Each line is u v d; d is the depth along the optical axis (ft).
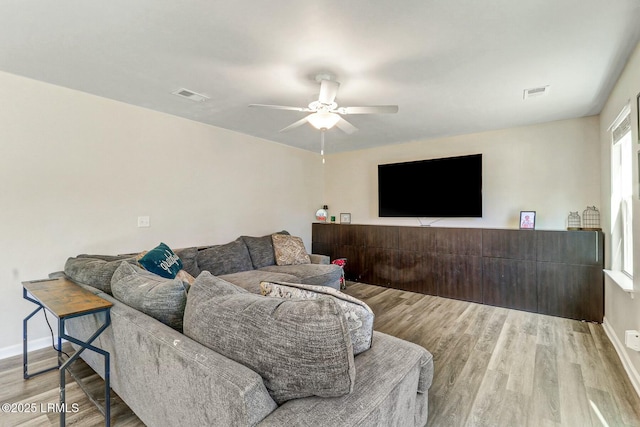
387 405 3.53
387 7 5.50
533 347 8.73
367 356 4.17
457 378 7.08
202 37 6.50
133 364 4.92
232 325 3.59
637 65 6.71
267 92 9.45
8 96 8.21
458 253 13.67
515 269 12.35
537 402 6.20
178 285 5.00
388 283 15.71
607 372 7.33
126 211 10.50
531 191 12.85
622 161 9.27
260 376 3.20
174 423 4.03
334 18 5.83
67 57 7.38
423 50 6.95
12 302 8.36
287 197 16.96
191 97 9.87
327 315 3.14
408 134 14.39
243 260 12.56
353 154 18.30
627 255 9.01
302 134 14.56
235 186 14.14
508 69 7.83
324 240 18.11
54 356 8.29
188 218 12.30
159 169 11.37
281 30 6.23
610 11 5.56
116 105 10.21
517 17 5.76
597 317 10.78
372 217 17.56
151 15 5.79
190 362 3.63
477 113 11.28
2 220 8.19
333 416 3.00
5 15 5.76
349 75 8.19
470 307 12.57
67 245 9.24
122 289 5.79
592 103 10.24
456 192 14.26
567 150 12.09
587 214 11.66
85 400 6.27
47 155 8.86
